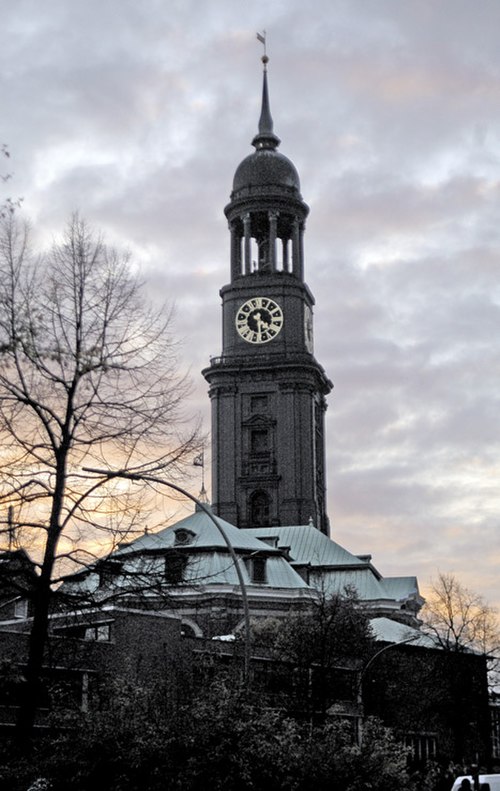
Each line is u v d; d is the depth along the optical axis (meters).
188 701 39.66
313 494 148.00
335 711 75.25
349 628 83.75
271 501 146.62
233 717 37.62
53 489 38.50
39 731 44.06
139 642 68.31
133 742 36.22
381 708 81.50
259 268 162.38
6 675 38.91
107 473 39.00
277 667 68.62
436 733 89.12
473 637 92.75
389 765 40.47
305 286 155.00
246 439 149.12
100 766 36.22
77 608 38.28
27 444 38.22
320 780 38.41
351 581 126.44
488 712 89.25
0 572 37.12
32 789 37.69
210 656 63.72
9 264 38.62
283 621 98.38
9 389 38.09
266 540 125.94
